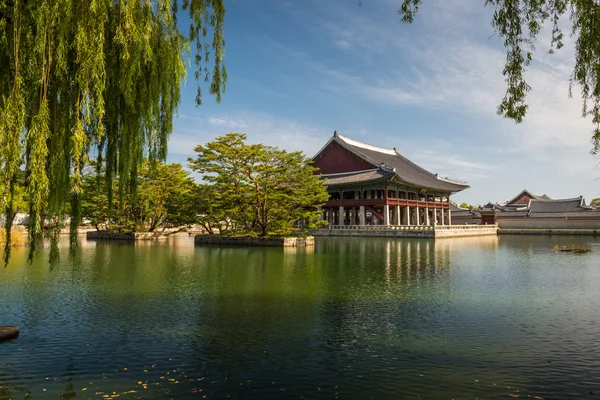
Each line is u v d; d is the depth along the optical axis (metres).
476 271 25.83
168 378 9.12
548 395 8.38
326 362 10.10
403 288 19.58
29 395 8.27
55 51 8.61
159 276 22.75
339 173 87.12
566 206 100.75
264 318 13.99
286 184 47.31
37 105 8.96
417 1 8.53
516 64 8.88
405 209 82.56
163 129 11.17
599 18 8.23
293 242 45.94
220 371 9.51
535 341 11.69
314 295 17.80
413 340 11.78
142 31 9.75
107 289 18.83
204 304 15.92
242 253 36.84
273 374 9.38
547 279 22.61
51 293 17.86
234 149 42.88
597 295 18.12
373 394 8.42
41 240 9.30
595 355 10.60
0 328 11.99
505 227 103.00
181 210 51.69
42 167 8.39
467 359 10.33
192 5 11.26
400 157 107.19
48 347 11.02
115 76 10.03
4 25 8.59
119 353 10.61
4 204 8.28
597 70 8.48
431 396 8.34
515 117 9.01
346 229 72.81
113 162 10.88
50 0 8.35
